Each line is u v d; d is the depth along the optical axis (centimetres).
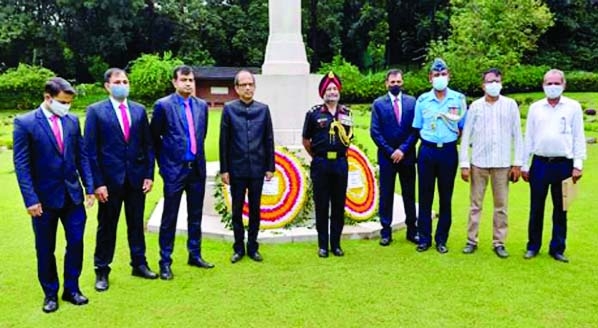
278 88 600
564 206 459
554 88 447
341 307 374
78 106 2764
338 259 475
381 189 519
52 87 363
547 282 416
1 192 785
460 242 523
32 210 359
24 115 364
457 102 482
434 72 477
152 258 488
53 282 379
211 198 604
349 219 557
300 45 625
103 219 413
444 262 464
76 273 387
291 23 619
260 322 353
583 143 454
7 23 3048
